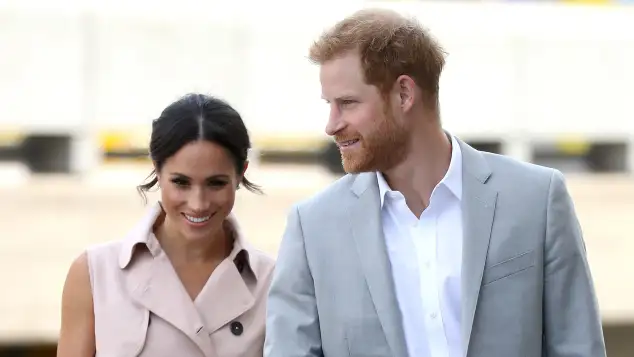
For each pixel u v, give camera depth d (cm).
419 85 504
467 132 1616
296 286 527
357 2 1493
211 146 525
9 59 1423
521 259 501
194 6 1471
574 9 1652
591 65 1652
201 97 542
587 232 1494
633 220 1522
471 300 493
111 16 1447
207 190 533
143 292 559
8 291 1261
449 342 503
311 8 1499
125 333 551
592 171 1709
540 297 503
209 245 577
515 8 1627
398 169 515
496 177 518
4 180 1440
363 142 500
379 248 509
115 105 1454
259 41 1488
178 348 554
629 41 1662
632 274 1439
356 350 504
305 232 531
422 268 508
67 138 1459
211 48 1472
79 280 564
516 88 1627
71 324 564
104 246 575
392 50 493
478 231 504
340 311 511
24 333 1253
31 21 1424
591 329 503
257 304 578
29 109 1430
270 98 1497
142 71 1459
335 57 499
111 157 1470
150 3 1462
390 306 500
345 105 500
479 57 1611
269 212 1435
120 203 1390
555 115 1647
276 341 520
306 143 1528
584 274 508
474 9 1609
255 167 1483
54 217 1356
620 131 1666
